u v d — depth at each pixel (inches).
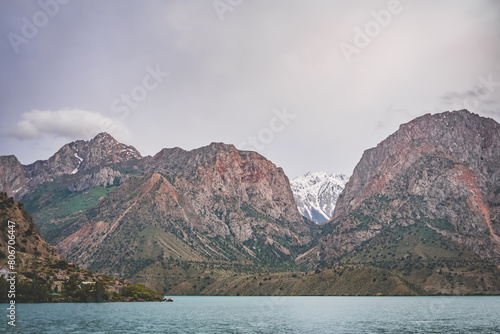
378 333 7047.2
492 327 7706.7
